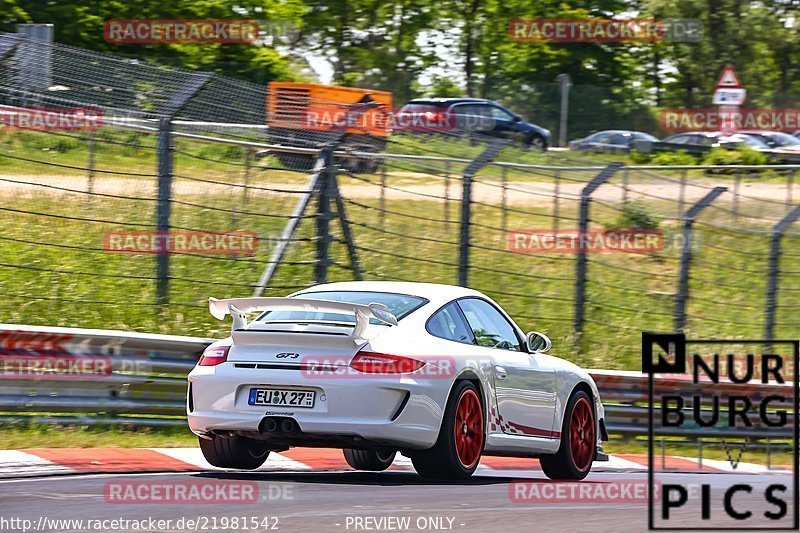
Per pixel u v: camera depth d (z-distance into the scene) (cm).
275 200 6103
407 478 2984
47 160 5403
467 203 5178
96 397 3750
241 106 4800
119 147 5466
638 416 4838
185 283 5131
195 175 6006
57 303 4766
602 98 14162
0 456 3103
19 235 5138
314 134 4909
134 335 3784
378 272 5778
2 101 4441
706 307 6519
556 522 2258
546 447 3206
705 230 7506
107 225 5388
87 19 13738
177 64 13888
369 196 6688
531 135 11988
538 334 3259
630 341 5906
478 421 2897
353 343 2711
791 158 11975
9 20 13362
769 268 5894
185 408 3947
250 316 4216
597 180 5606
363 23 17988
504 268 6259
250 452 3027
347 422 2664
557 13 18800
